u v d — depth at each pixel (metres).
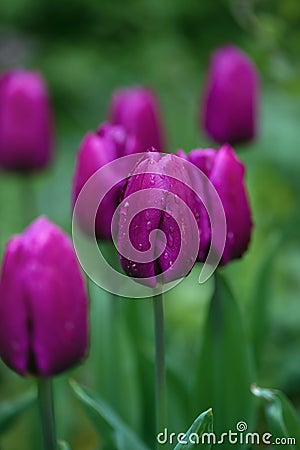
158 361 0.86
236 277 1.20
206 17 2.04
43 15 2.25
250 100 1.16
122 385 1.04
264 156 1.68
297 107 1.69
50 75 2.12
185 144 1.89
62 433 1.11
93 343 1.06
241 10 1.45
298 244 1.51
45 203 1.79
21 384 1.26
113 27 2.16
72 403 1.17
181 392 1.02
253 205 1.38
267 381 1.21
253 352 1.08
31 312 0.82
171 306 1.26
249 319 1.08
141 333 1.08
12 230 1.59
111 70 2.12
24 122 1.23
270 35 1.37
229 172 0.86
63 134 2.07
